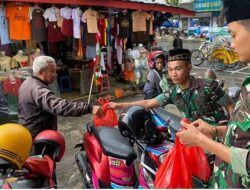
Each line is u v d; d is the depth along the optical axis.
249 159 1.30
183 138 1.55
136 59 9.66
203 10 25.48
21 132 2.11
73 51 8.98
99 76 8.43
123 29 9.34
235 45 1.40
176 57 2.64
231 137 1.47
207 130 1.83
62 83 8.84
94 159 2.90
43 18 7.51
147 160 2.59
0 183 2.01
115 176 2.72
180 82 2.70
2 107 5.78
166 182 1.83
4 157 2.02
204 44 16.08
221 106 2.75
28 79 3.31
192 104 2.74
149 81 4.77
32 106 3.22
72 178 4.31
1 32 7.16
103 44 8.67
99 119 3.03
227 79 12.37
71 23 7.86
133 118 2.67
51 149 2.81
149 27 10.11
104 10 8.95
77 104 3.02
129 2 8.74
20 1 6.80
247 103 1.39
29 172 2.34
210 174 2.09
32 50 7.80
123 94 9.14
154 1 10.14
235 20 1.37
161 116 3.24
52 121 3.43
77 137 5.87
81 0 7.50
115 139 2.79
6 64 6.98
